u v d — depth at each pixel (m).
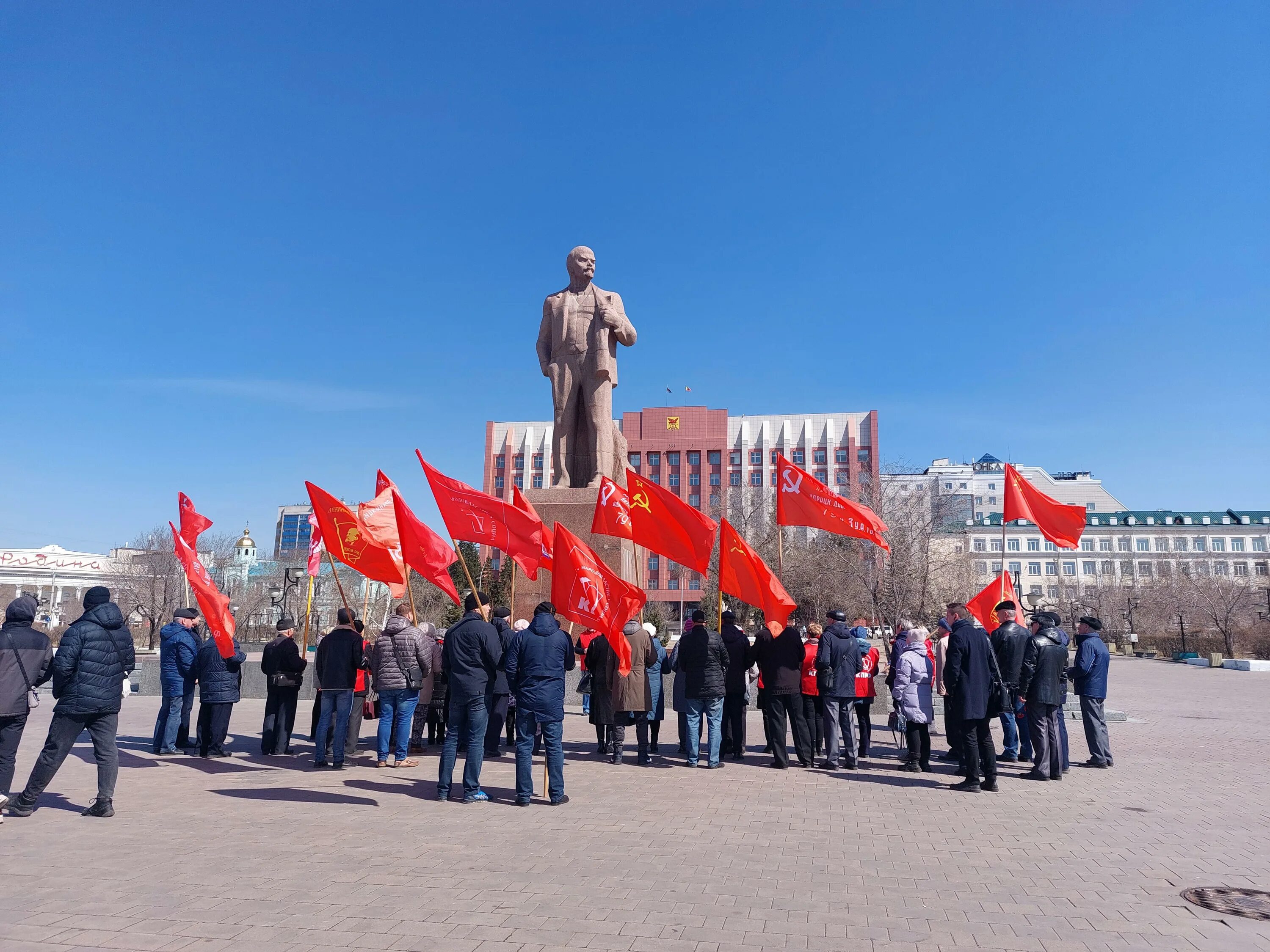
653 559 80.75
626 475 12.11
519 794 8.05
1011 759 11.87
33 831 6.89
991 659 9.34
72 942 4.45
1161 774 10.50
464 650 8.35
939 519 33.47
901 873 5.97
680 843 6.71
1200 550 88.62
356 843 6.58
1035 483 101.56
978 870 6.06
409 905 5.10
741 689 11.43
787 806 8.24
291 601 46.66
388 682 10.15
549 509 17.66
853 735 11.59
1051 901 5.38
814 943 4.59
